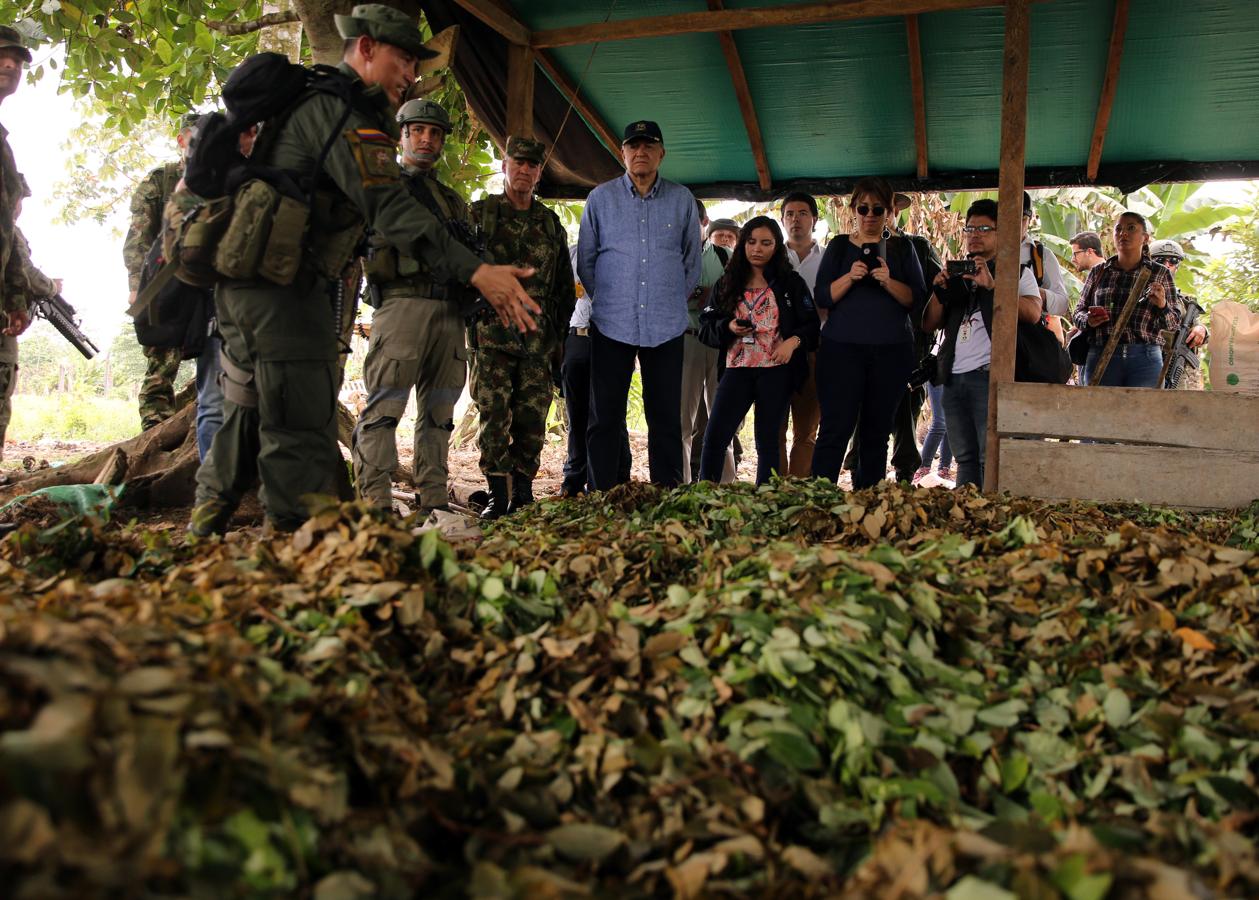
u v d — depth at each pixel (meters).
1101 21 6.09
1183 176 7.85
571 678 2.12
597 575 2.94
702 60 6.71
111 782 1.21
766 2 6.11
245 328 3.23
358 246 3.44
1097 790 1.90
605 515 4.20
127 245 5.71
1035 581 2.90
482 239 4.89
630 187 5.84
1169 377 7.30
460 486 7.02
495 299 3.23
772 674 2.04
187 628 1.93
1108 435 5.44
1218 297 13.15
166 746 1.26
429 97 7.46
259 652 1.92
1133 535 3.15
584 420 6.55
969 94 6.99
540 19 6.45
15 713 1.26
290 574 2.36
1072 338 7.45
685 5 6.21
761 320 5.93
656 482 5.84
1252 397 5.27
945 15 6.09
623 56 6.67
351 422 6.83
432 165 4.90
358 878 1.35
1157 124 7.33
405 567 2.43
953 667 2.40
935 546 3.27
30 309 5.29
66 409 17.72
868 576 2.54
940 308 6.23
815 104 7.21
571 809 1.74
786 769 1.83
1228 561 3.07
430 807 1.62
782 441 6.10
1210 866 1.53
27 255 5.29
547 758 1.86
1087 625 2.60
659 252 5.79
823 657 2.07
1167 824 1.65
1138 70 6.62
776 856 1.60
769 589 2.41
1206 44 6.26
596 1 6.19
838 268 5.93
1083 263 8.43
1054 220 12.92
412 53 3.31
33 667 1.31
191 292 4.24
